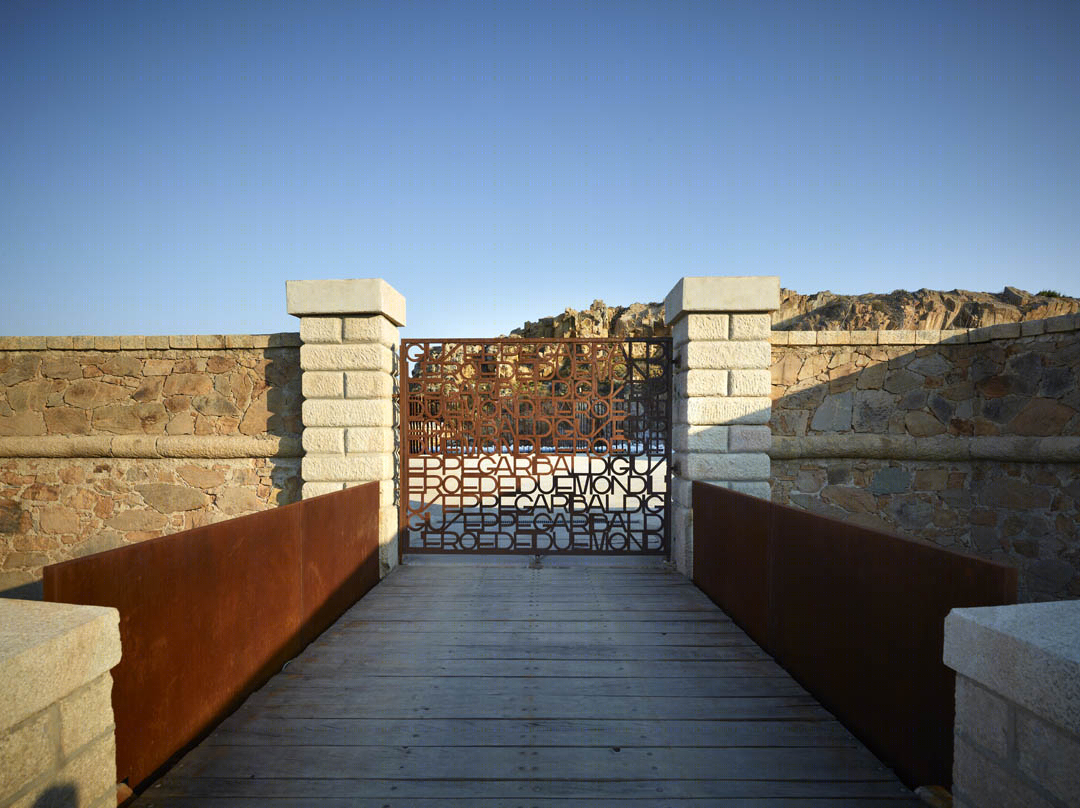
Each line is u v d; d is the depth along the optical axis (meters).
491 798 2.33
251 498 5.96
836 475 5.93
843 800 2.30
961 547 5.85
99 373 6.00
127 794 2.16
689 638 4.03
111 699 2.00
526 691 3.24
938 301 65.25
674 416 6.06
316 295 5.48
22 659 1.49
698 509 5.27
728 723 2.91
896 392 5.86
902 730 2.41
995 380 5.61
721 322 5.48
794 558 3.40
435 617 4.46
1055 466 5.20
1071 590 5.09
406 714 2.98
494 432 6.16
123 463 6.02
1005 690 1.54
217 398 5.97
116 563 2.15
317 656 3.72
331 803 2.29
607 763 2.57
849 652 2.81
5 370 6.01
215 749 2.64
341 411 5.54
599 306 68.31
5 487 6.03
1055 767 1.39
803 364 5.91
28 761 1.54
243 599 3.10
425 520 6.21
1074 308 61.44
